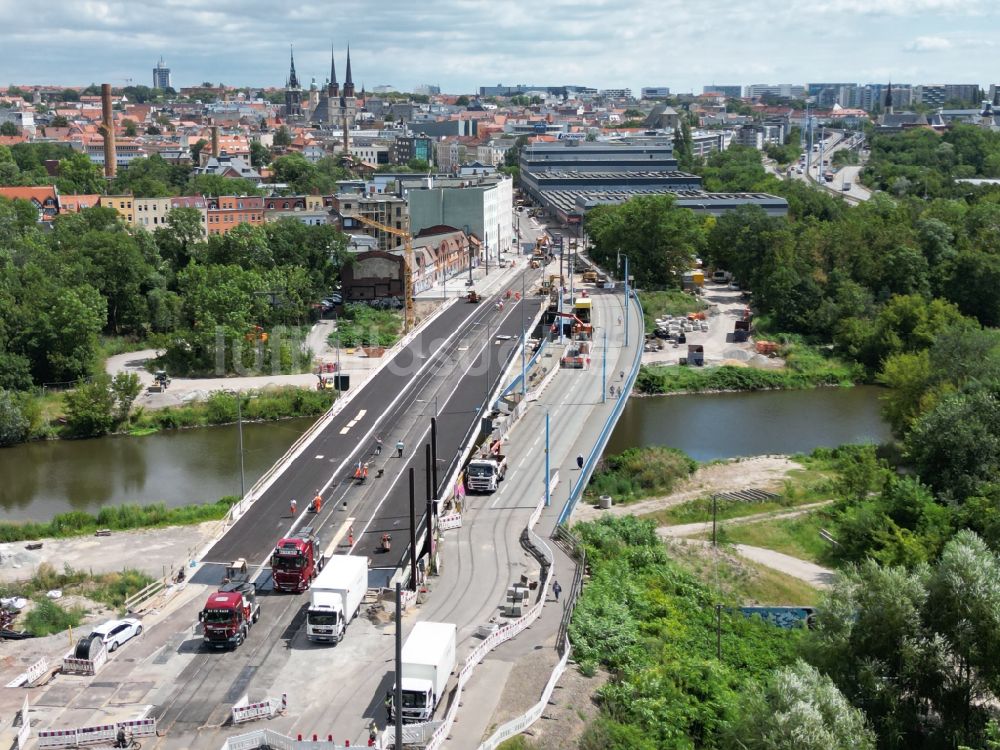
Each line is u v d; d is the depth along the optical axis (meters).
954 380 190.12
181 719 89.75
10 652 105.75
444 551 129.00
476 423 174.38
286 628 107.00
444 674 92.19
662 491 176.12
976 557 102.25
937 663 97.69
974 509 138.00
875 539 141.50
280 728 88.38
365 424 174.75
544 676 98.56
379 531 131.12
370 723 89.12
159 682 96.12
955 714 98.62
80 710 91.12
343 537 128.75
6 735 86.38
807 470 186.25
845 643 101.56
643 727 93.69
